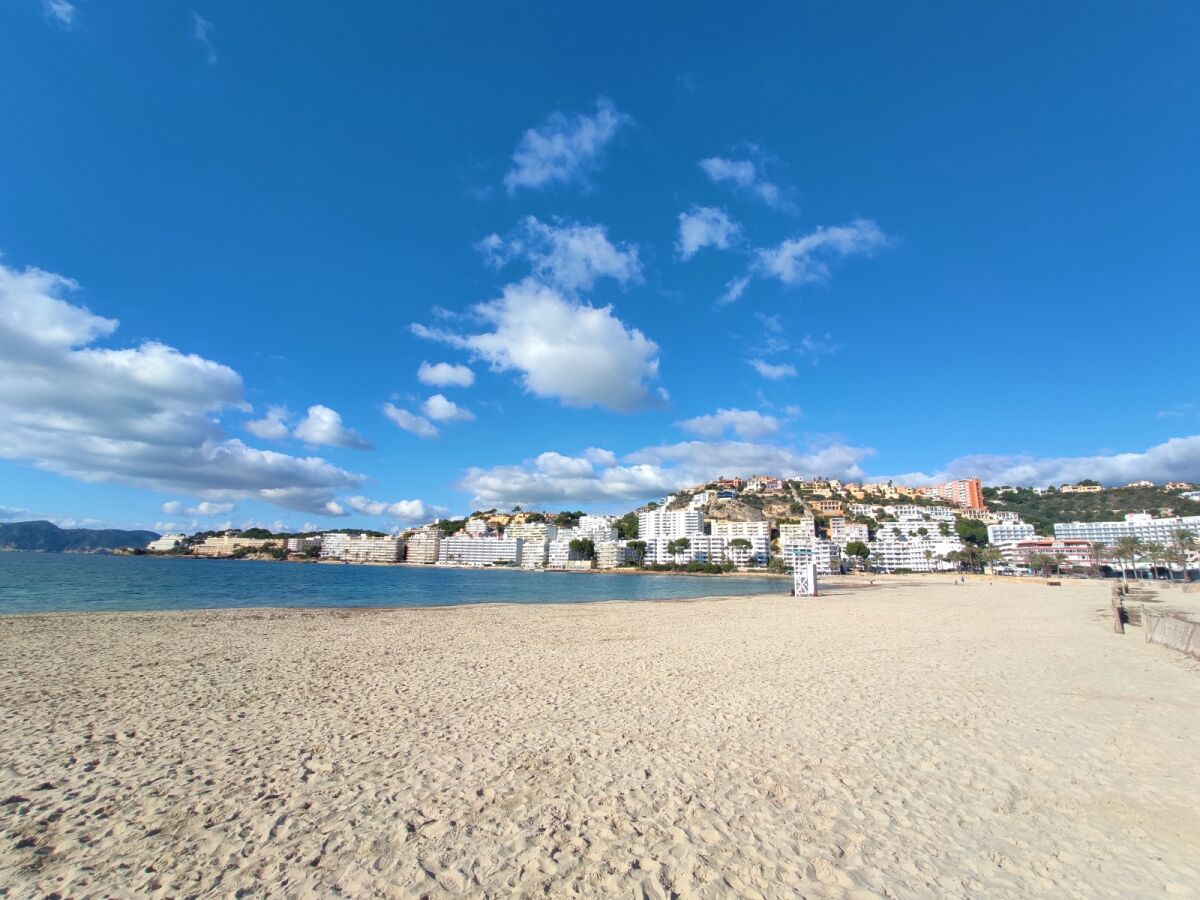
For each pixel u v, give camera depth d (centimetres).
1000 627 2584
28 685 1195
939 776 752
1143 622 2234
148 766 767
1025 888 500
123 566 10469
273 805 651
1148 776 756
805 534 18325
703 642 2047
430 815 628
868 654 1753
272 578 8056
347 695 1180
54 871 507
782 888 495
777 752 838
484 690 1241
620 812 639
